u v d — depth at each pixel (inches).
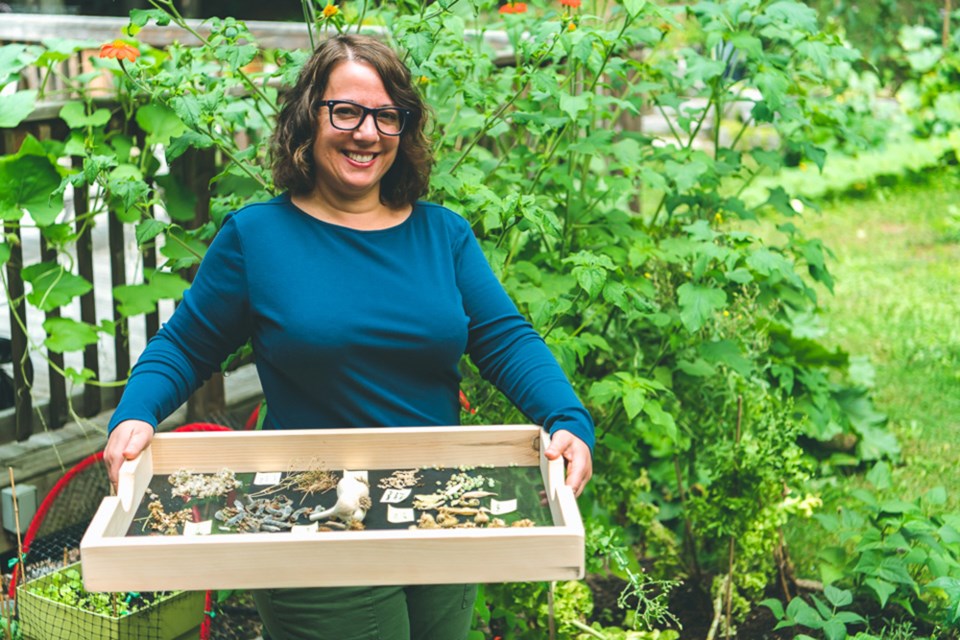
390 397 87.2
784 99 147.3
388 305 85.0
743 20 149.2
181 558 70.5
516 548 71.7
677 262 145.2
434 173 123.3
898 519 131.5
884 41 418.3
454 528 77.1
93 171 117.0
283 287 84.4
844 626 122.1
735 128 370.0
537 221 117.3
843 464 181.5
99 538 70.9
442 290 87.3
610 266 117.7
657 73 159.3
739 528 133.3
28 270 142.8
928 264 293.6
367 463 87.2
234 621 134.5
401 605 83.7
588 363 153.9
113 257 152.9
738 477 134.0
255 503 81.0
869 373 209.2
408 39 114.0
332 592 81.2
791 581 144.4
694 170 143.9
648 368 149.1
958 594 114.6
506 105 127.6
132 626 112.1
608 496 148.6
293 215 86.9
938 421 198.8
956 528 131.0
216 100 117.8
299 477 85.4
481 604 120.8
